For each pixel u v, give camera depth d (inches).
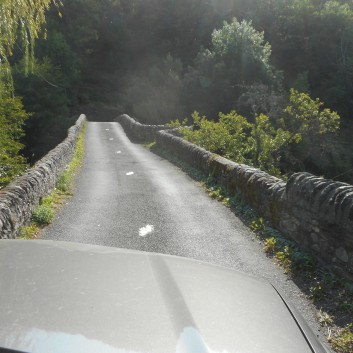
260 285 80.0
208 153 492.7
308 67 2277.3
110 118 2273.6
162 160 676.1
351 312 162.7
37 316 51.2
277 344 58.2
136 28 2945.4
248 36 1876.2
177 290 64.7
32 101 1678.2
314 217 211.5
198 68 2022.6
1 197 229.0
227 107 1802.4
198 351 50.4
